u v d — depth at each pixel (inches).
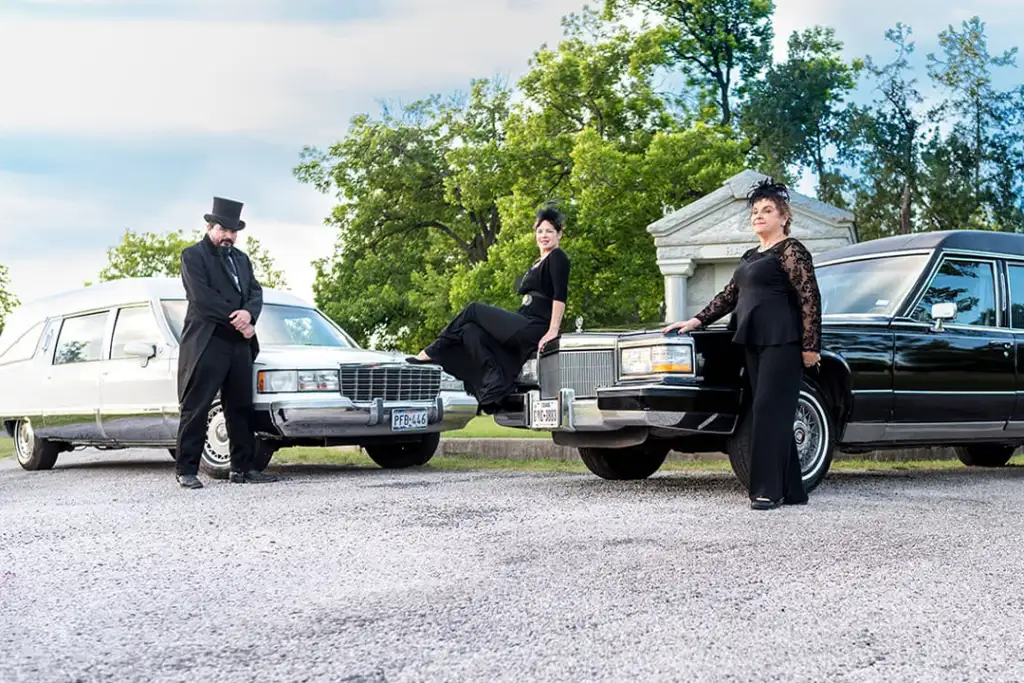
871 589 141.7
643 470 297.6
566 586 144.9
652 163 1127.0
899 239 298.8
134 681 107.0
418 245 1722.4
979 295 289.0
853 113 1713.8
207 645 119.6
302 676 107.3
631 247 1187.3
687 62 1606.8
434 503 233.3
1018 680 104.1
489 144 1322.6
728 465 350.6
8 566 168.2
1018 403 286.4
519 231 1173.1
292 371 314.5
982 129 1615.4
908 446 278.5
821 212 807.7
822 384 256.4
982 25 1605.6
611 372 245.6
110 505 245.8
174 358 345.4
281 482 298.5
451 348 289.4
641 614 129.3
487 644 117.7
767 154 1665.8
